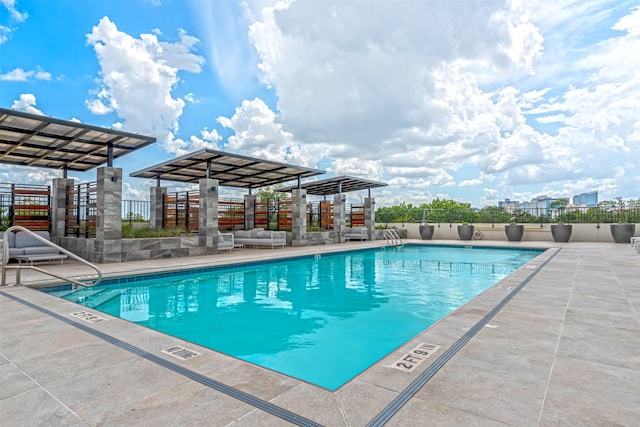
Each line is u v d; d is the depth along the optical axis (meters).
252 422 1.82
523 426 1.75
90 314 4.10
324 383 3.05
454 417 1.84
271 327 4.68
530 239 17.47
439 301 6.12
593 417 1.83
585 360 2.60
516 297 4.71
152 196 15.56
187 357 2.76
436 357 2.67
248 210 17.28
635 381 2.26
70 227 11.27
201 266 8.66
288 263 10.83
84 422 1.83
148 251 9.93
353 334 4.39
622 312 3.96
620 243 14.86
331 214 18.27
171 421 1.83
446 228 19.94
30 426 1.80
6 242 5.98
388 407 1.96
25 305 4.54
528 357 2.66
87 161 11.23
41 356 2.78
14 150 9.84
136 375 2.42
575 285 5.55
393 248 15.87
